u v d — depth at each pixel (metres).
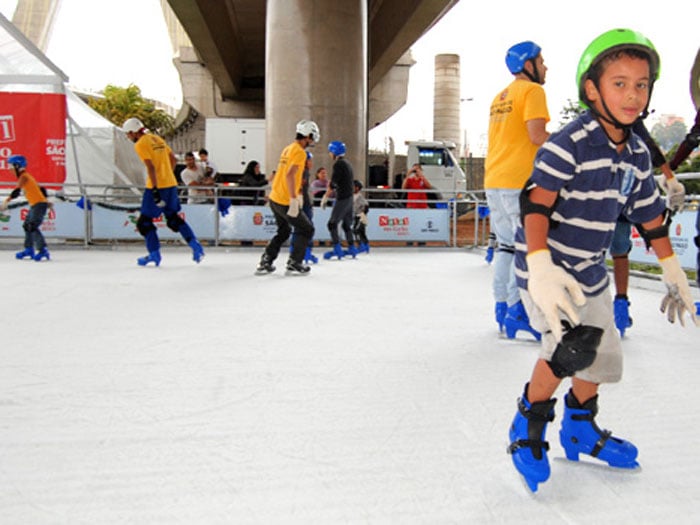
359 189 11.69
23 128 11.68
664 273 2.13
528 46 4.25
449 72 38.75
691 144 3.88
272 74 14.22
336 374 3.37
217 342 4.08
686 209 6.64
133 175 15.93
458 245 13.27
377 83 35.16
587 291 2.02
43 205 9.41
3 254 10.46
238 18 28.20
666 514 1.89
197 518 1.85
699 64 3.79
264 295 6.15
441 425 2.62
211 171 13.98
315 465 2.22
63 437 2.45
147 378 3.24
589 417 2.22
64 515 1.86
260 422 2.64
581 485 2.09
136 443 2.40
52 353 3.73
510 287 4.30
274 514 1.88
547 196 1.87
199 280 7.28
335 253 10.71
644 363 3.63
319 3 13.86
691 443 2.44
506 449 2.37
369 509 1.91
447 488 2.05
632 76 1.77
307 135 7.69
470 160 25.92
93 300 5.69
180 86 37.84
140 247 11.90
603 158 1.87
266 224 12.35
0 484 2.05
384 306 5.60
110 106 45.25
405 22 22.94
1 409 2.75
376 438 2.47
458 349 3.97
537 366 2.05
